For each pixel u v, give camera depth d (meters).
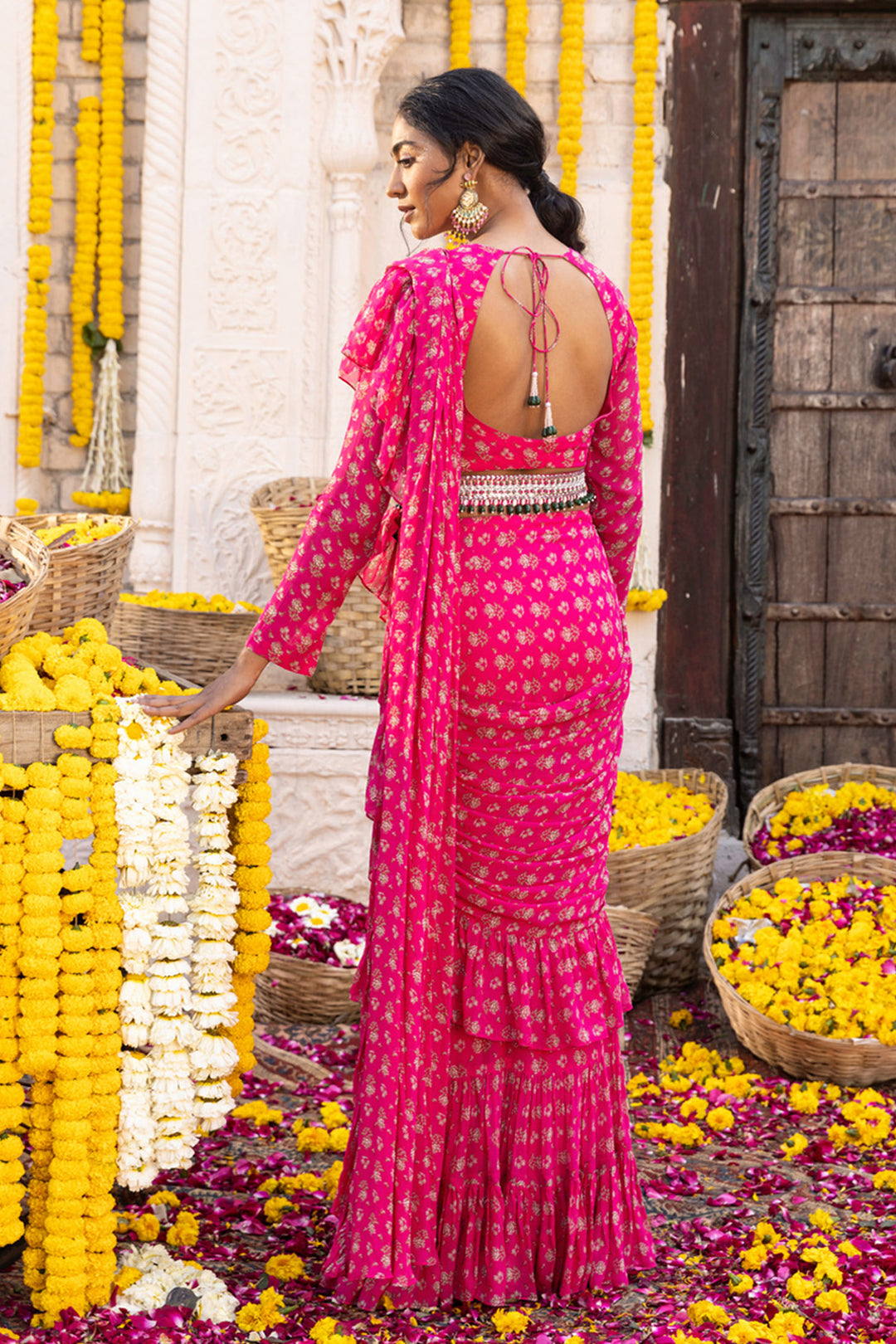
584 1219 1.97
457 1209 1.94
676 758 4.56
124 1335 1.78
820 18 4.43
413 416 1.83
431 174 1.92
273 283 4.24
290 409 4.27
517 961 1.94
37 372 4.39
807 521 4.58
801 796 3.85
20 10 4.30
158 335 4.27
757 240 4.49
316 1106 2.73
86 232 4.37
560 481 1.93
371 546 1.92
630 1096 2.82
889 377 4.50
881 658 4.59
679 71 4.42
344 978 3.21
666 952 3.54
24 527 2.26
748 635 4.59
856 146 4.50
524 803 1.91
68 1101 1.85
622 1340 1.84
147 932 1.90
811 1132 2.65
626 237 4.42
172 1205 2.21
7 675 1.92
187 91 4.18
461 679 1.88
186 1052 1.93
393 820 1.84
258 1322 1.84
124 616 3.64
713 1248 2.12
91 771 1.87
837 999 2.91
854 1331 1.84
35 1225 1.89
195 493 4.30
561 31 4.36
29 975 1.83
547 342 1.86
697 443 4.51
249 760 2.01
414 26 4.43
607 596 2.00
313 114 4.18
